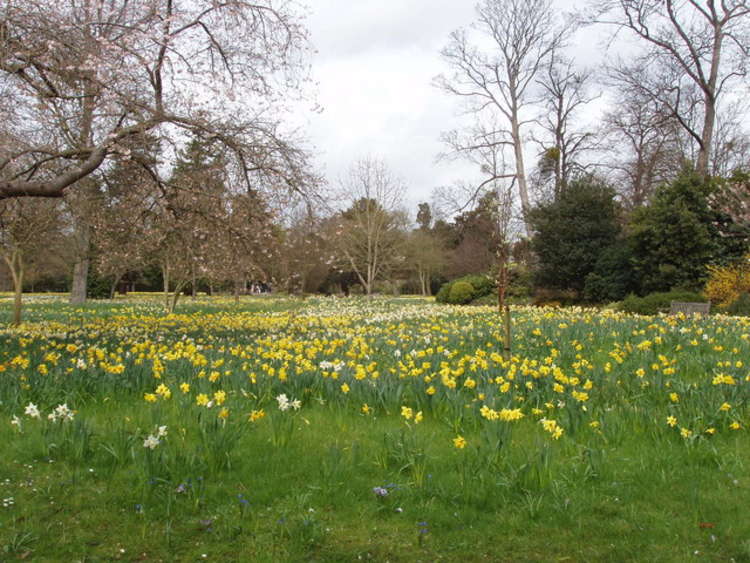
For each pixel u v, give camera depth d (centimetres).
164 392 539
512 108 2988
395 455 421
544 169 3222
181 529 334
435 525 340
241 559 303
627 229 2336
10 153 902
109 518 344
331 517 350
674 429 470
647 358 732
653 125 2569
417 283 5600
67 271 3191
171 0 981
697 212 1994
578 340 923
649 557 303
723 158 3175
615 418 483
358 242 3234
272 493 379
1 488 380
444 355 786
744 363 718
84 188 1180
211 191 1070
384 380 599
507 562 304
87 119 964
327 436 491
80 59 825
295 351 847
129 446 423
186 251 1246
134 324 1427
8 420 514
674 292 1784
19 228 1373
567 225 2419
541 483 377
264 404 588
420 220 6000
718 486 381
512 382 593
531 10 2850
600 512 354
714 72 2375
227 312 2133
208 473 404
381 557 309
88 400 595
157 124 956
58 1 864
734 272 1759
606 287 2244
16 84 866
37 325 1371
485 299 2706
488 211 1035
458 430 499
